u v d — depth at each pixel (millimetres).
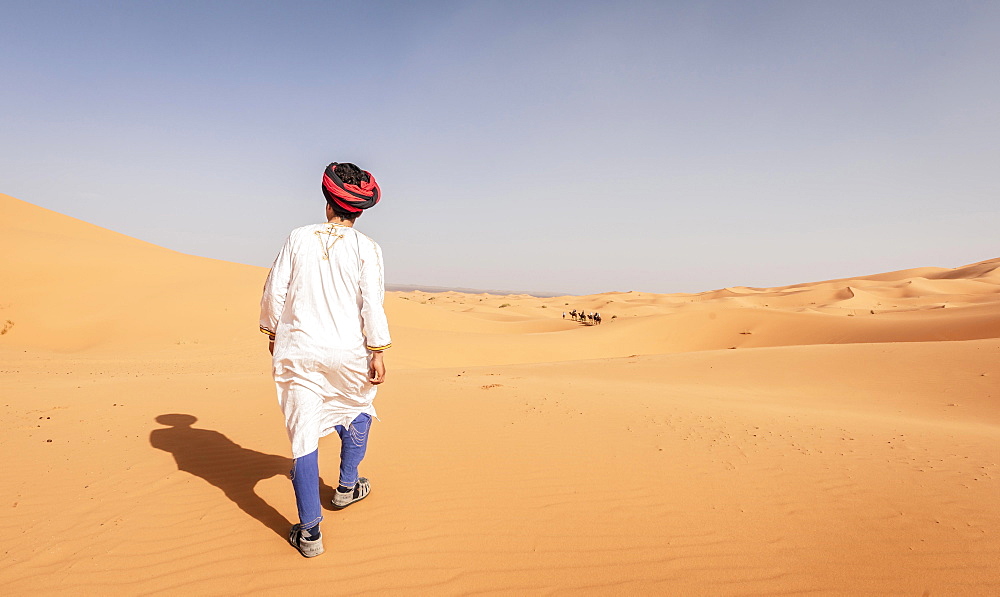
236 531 3381
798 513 3637
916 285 113812
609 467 4570
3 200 50469
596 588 2768
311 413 3141
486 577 2869
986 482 4250
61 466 4586
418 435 5570
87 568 2961
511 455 4875
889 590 2703
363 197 3248
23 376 11547
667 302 134125
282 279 3145
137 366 16359
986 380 12867
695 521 3520
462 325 49750
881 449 5379
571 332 43781
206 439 5496
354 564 2996
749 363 17422
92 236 50031
